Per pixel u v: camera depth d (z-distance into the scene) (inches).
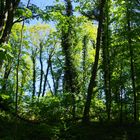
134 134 764.0
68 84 1323.8
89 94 904.9
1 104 797.2
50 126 745.6
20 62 970.1
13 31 1258.6
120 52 964.0
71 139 734.5
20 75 1788.9
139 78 951.0
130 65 987.3
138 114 989.2
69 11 1136.8
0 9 753.0
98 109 1018.7
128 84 1027.3
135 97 934.4
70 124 837.2
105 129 796.0
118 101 1011.9
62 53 1444.4
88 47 1685.5
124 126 840.3
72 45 1402.6
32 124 772.6
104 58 1018.7
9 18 736.3
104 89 1048.2
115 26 1029.8
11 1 741.3
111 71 1015.6
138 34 930.7
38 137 708.0
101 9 946.7
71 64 1347.2
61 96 1043.9
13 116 794.2
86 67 1630.2
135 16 941.8
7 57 498.0
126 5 947.3
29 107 967.0
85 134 753.0
